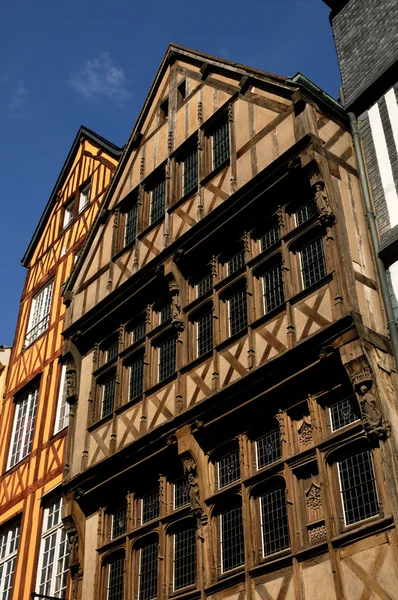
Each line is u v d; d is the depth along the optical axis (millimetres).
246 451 10594
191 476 10938
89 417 13812
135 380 13438
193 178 14055
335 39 13289
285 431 10117
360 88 12094
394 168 11008
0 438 18328
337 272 10164
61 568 14109
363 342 9430
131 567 11656
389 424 8922
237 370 11031
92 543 12617
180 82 15453
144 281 13742
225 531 10477
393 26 12094
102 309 14547
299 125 11672
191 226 13188
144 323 13898
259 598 9352
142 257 14203
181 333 12469
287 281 10922
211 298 12234
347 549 8664
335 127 11914
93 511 12992
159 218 14211
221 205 12523
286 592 9078
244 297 11773
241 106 13289
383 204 10914
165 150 15070
